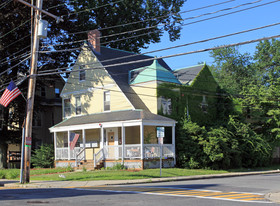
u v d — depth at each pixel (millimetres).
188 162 30219
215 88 37906
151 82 32156
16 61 35188
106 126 30484
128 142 32406
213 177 25516
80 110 36844
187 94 34500
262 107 39312
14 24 33344
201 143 29781
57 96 49125
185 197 13359
